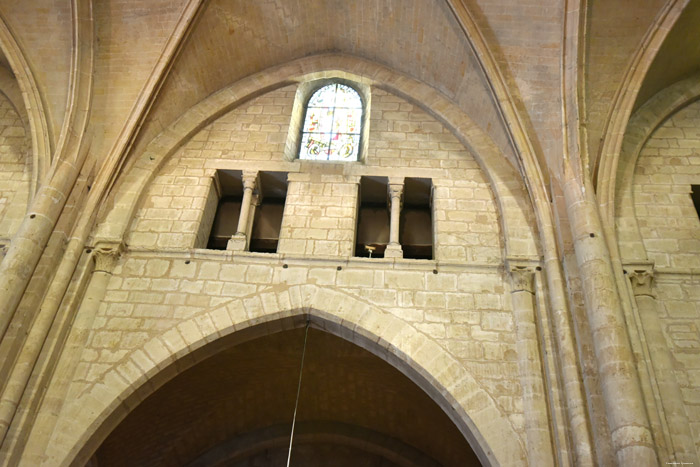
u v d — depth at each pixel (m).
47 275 12.83
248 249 14.84
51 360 12.02
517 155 14.30
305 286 13.25
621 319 11.25
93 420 11.58
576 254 12.38
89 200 14.04
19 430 11.15
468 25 14.74
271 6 15.97
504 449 11.11
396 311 12.87
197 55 15.95
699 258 13.23
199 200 14.84
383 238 15.60
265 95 17.02
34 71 15.19
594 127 14.09
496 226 14.17
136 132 15.05
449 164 15.31
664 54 14.55
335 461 17.98
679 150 14.98
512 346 12.34
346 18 16.39
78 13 15.05
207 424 17.47
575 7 14.02
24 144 15.73
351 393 17.17
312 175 15.20
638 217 13.92
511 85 14.70
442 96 16.36
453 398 11.74
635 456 9.78
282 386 17.14
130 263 13.63
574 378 11.26
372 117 16.30
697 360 11.86
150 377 12.20
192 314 12.89
